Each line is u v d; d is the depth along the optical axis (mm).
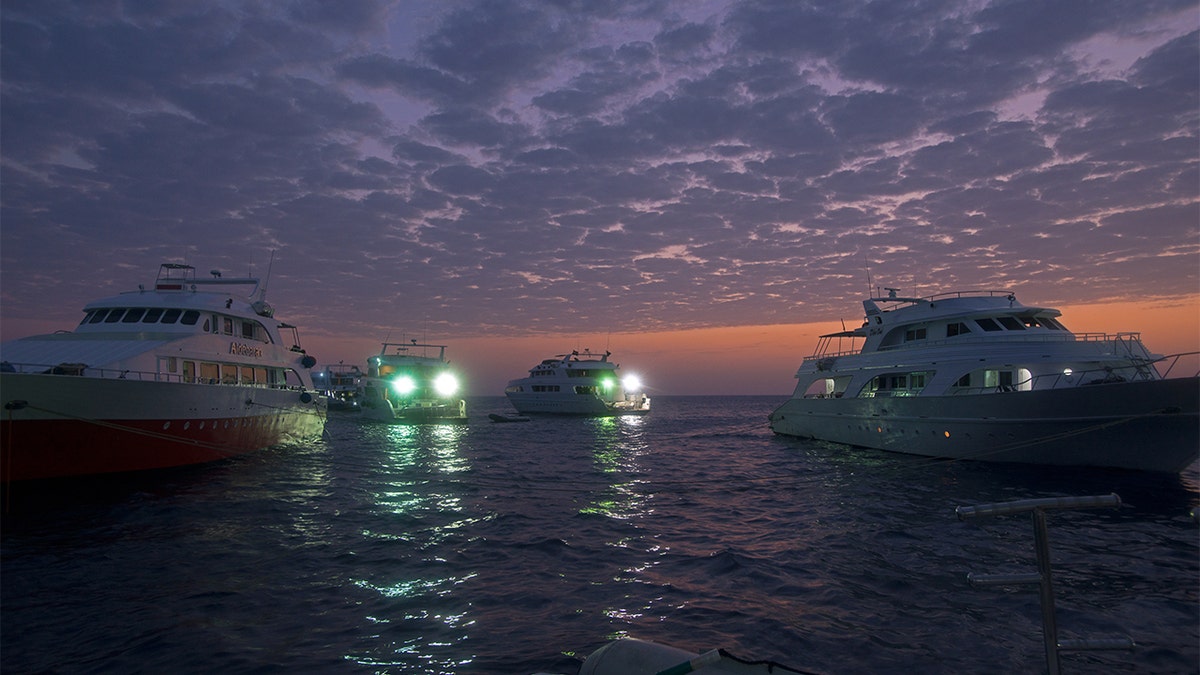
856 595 9172
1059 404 20000
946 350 24609
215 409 21406
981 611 8477
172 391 19109
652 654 3984
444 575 10172
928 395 24422
